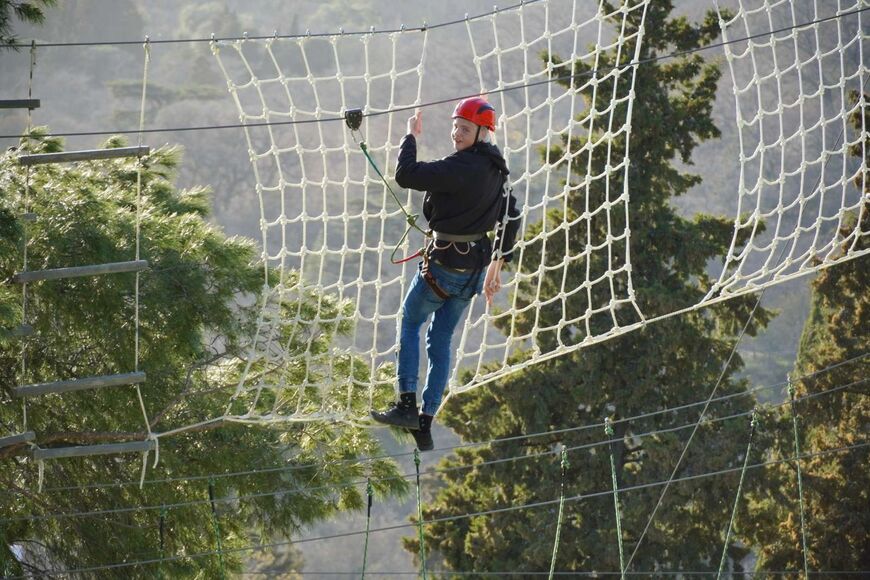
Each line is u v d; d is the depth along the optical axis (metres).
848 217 81.19
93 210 42.41
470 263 22.28
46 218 41.69
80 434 37.16
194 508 46.28
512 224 23.31
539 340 82.19
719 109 181.75
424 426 23.39
